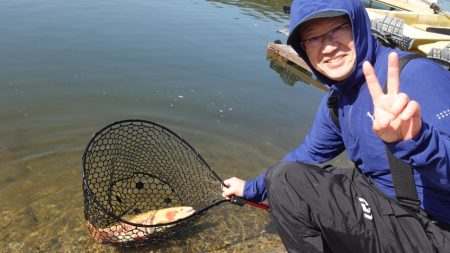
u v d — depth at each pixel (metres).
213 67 6.19
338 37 1.90
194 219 2.91
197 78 5.73
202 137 4.25
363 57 1.92
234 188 2.65
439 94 1.69
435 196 1.81
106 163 3.36
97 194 3.13
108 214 2.43
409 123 1.46
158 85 5.36
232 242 2.91
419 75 1.76
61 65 5.66
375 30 5.06
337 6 1.83
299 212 1.98
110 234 2.71
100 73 5.54
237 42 7.44
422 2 8.30
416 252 1.80
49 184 3.39
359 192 2.02
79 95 4.90
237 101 5.16
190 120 4.55
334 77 1.98
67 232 2.93
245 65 6.43
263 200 2.62
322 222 1.94
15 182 3.39
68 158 3.73
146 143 3.62
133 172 3.43
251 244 2.89
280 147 4.16
